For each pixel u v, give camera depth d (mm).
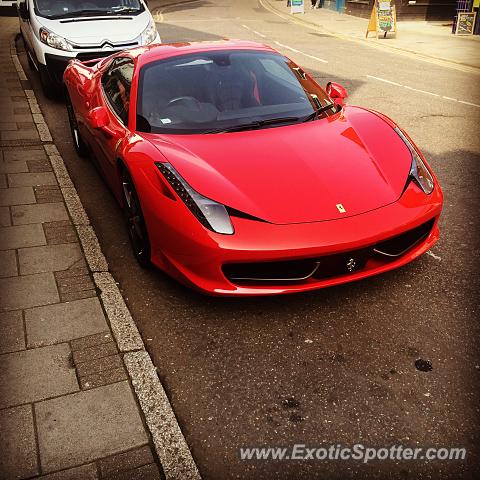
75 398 2295
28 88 8344
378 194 2781
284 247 2514
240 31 16609
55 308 2926
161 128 3291
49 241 3666
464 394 2283
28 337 2691
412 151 3209
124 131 3424
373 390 2324
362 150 3098
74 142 5523
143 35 7586
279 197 2684
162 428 2135
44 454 2027
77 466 1977
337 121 3453
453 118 6867
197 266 2666
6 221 3971
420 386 2338
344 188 2771
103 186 4680
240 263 2574
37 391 2334
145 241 3072
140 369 2459
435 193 2975
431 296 2996
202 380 2416
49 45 7219
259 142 3102
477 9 15922
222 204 2639
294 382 2387
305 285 2682
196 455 2027
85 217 4035
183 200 2678
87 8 7875
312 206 2656
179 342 2672
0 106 7332
